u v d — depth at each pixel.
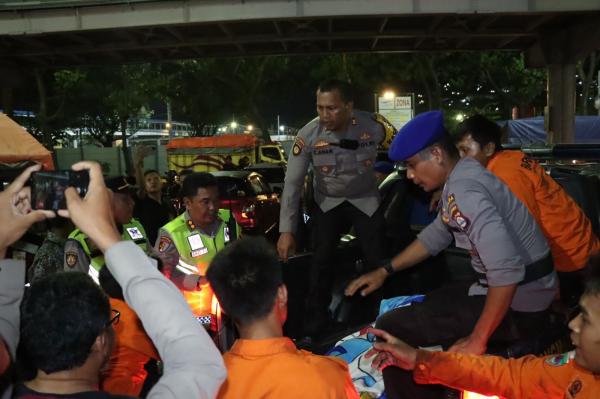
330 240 4.09
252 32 19.28
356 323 3.91
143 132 89.81
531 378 2.08
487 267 2.50
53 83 36.16
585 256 3.16
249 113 36.34
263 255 1.82
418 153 2.70
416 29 18.94
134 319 2.62
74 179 1.56
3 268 1.61
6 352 1.48
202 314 3.74
